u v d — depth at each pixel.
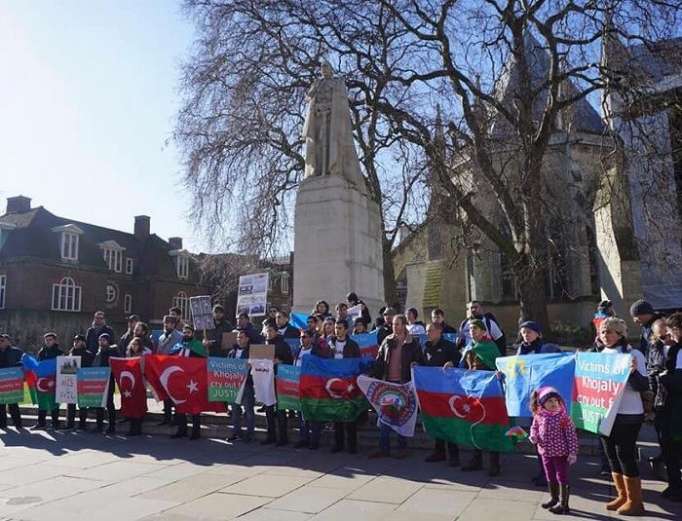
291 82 26.89
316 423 9.86
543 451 6.31
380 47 25.78
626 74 21.08
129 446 10.53
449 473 8.06
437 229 29.97
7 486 7.71
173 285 57.50
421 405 8.69
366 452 9.61
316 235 13.52
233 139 26.00
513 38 23.08
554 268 24.17
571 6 21.61
